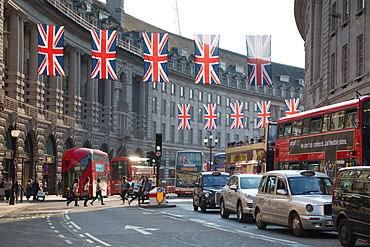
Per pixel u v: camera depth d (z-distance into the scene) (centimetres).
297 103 6128
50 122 6069
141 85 9356
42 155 5859
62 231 2008
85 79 7594
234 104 6862
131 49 8912
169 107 10269
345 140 2362
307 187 1900
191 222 2384
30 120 5547
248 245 1552
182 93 10706
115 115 8288
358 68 3719
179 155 5959
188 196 6262
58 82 6450
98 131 7744
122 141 8462
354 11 3769
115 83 8288
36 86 5831
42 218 2689
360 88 3597
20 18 5450
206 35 3947
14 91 5306
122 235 1844
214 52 3938
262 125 6719
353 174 1530
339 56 4091
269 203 1998
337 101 4134
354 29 3756
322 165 2545
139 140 9112
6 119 4909
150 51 3969
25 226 2239
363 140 2255
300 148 2805
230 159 4775
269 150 3859
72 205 4125
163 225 2231
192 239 1711
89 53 7394
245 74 12381
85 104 7544
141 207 3694
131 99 8881
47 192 5988
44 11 5984
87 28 7138
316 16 5003
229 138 11869
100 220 2517
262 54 3925
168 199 5262
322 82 4569
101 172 5359
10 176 5122
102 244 1593
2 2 4866
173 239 1714
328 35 4381
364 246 1561
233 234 1864
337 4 4153
